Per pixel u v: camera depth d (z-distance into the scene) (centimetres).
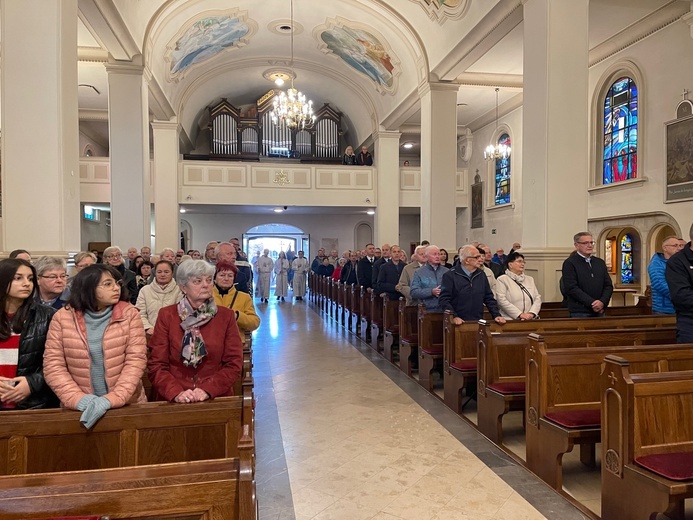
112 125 880
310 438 385
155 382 248
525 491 297
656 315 466
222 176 1482
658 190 900
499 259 939
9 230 479
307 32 1248
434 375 584
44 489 147
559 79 609
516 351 396
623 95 1002
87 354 235
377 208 1536
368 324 793
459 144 1741
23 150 482
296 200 1527
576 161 610
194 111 1594
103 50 992
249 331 392
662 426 251
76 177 525
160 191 1360
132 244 882
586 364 323
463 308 482
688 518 273
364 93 1495
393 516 270
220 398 234
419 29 999
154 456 224
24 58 484
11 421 214
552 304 575
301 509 279
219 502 153
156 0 877
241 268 779
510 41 985
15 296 239
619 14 870
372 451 359
